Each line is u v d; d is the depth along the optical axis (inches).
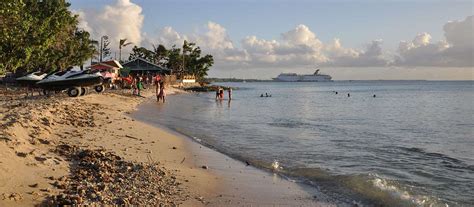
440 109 1844.2
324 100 2608.3
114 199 324.8
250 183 434.6
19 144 416.8
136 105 1391.5
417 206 375.2
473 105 2159.2
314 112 1568.7
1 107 759.1
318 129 975.6
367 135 890.7
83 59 2393.0
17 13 775.1
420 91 4926.2
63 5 2000.5
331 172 502.3
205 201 358.9
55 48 2007.9
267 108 1721.2
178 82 3715.6
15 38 861.2
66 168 392.8
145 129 770.2
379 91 4889.3
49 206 291.9
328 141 773.3
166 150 578.6
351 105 2091.5
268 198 383.6
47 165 385.1
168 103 1662.2
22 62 952.3
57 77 1182.3
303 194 402.3
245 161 554.6
